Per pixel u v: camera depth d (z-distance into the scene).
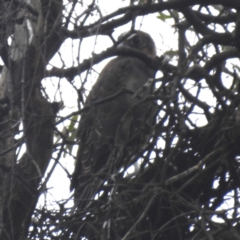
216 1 8.54
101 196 8.21
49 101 7.84
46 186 7.32
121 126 8.31
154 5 8.47
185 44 9.38
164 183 7.55
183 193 7.75
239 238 7.02
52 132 8.09
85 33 7.93
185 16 8.81
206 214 7.18
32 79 7.73
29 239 7.70
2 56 8.01
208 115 8.66
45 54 7.71
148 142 8.18
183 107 8.45
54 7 7.91
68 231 7.82
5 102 8.30
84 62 8.05
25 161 8.07
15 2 8.13
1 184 8.41
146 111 8.31
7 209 7.69
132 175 9.16
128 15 8.49
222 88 8.79
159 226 8.25
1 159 8.63
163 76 8.34
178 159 8.51
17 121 7.62
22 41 8.11
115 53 8.96
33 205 7.62
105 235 7.51
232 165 8.37
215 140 8.48
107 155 10.66
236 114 8.23
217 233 7.17
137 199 7.61
